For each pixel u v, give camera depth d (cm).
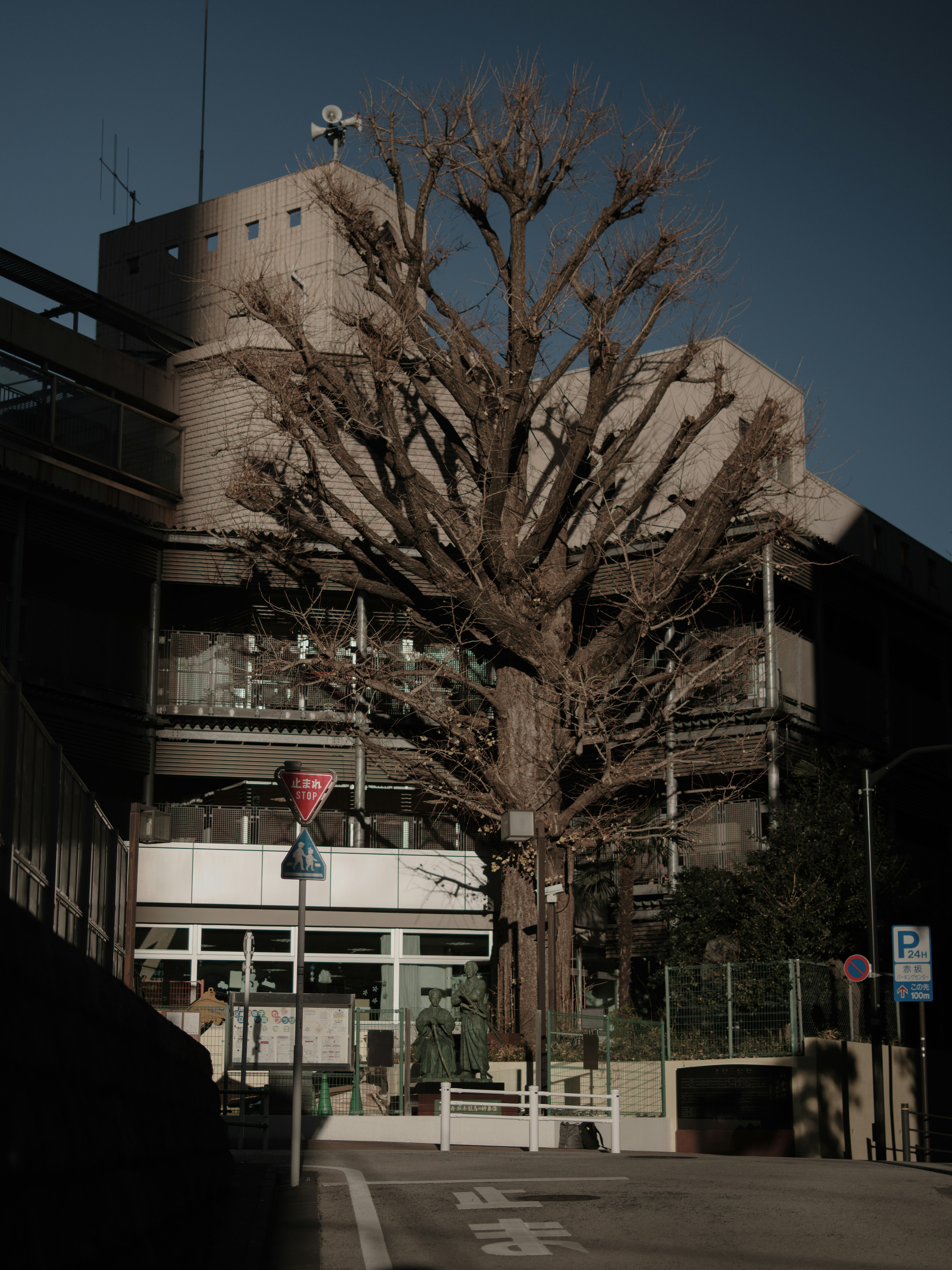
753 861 2745
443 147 2748
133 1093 627
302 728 3191
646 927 3070
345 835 3127
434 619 2973
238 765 3139
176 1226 708
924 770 3603
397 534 3134
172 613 3291
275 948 3053
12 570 2816
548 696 2716
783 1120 2258
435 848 3153
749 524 3028
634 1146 2258
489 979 3105
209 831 3069
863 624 3547
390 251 2978
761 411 2733
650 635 3109
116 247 3769
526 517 3017
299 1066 1253
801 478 3256
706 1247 904
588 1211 1089
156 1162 688
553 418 3503
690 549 2667
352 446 3291
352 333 3266
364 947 3091
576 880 3108
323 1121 2152
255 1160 1638
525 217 2764
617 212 2714
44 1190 423
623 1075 2352
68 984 477
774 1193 1197
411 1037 2694
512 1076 2481
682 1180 1317
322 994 2189
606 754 2678
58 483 2917
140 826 2342
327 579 3044
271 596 3253
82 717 2927
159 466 3238
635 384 3394
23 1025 404
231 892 3031
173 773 3114
